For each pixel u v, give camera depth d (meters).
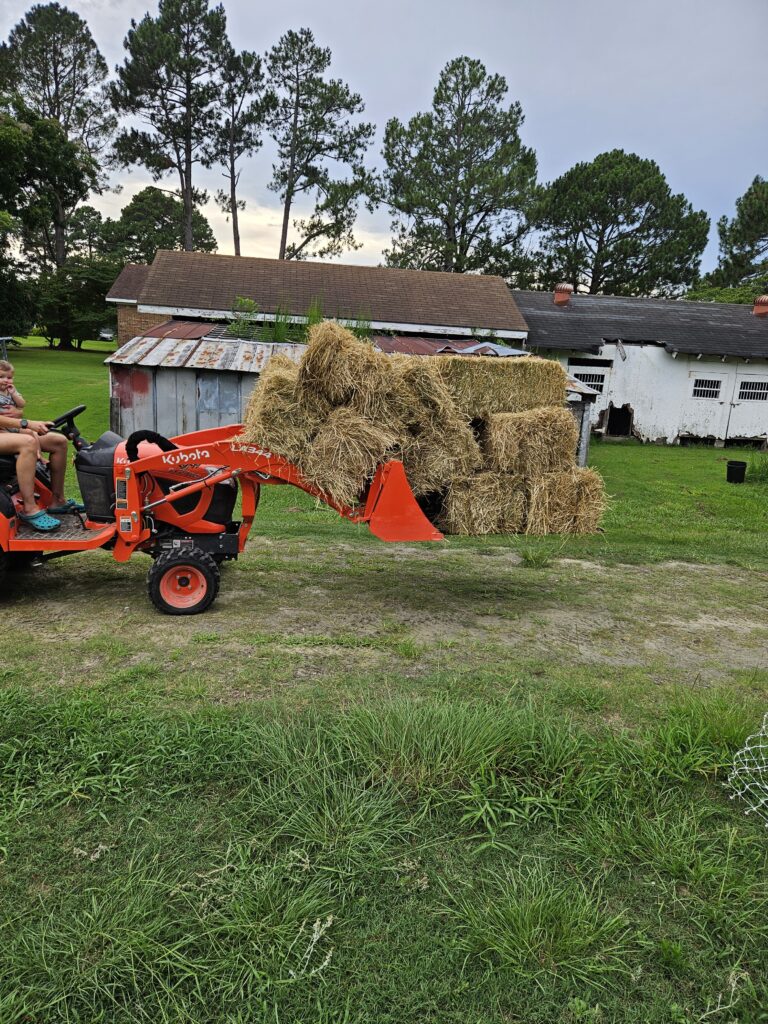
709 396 21.62
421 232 36.31
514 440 5.61
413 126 35.28
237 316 17.56
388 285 22.16
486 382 5.84
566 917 2.24
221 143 41.78
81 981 1.98
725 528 9.82
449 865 2.49
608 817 2.77
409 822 2.67
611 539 8.45
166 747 3.06
